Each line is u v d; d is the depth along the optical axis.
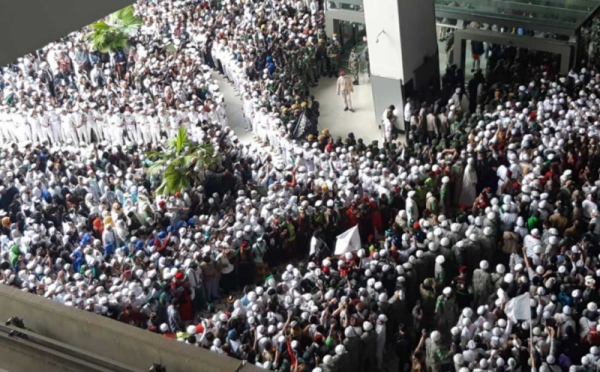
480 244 22.42
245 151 30.50
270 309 20.62
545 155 25.52
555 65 32.69
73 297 22.09
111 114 34.53
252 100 33.62
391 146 29.14
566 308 19.03
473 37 34.19
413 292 21.97
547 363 18.06
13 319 8.67
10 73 38.78
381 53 31.67
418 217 25.20
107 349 8.62
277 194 26.08
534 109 28.75
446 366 18.78
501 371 17.66
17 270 24.86
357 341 19.38
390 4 30.23
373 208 25.28
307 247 25.58
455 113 30.34
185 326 23.36
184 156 28.61
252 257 24.47
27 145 31.59
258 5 41.12
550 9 32.78
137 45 39.41
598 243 22.09
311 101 33.78
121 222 25.84
